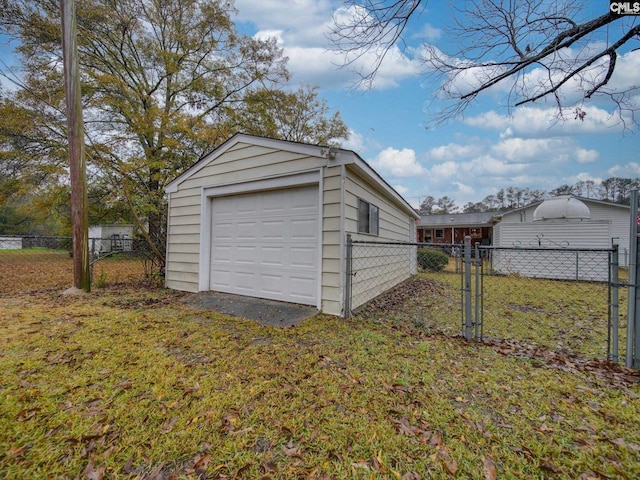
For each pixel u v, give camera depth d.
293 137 17.36
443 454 1.65
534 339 3.83
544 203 12.25
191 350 3.09
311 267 4.95
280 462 1.58
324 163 4.75
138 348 3.09
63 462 1.55
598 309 5.59
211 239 6.51
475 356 3.03
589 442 1.75
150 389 2.26
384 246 7.27
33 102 8.66
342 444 1.72
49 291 6.37
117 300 5.55
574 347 3.52
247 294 5.80
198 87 12.28
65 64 5.74
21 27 8.70
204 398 2.16
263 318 4.43
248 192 5.78
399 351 3.12
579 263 10.16
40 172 10.21
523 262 11.09
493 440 1.76
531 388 2.37
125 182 8.50
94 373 2.50
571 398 2.22
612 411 2.05
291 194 5.24
